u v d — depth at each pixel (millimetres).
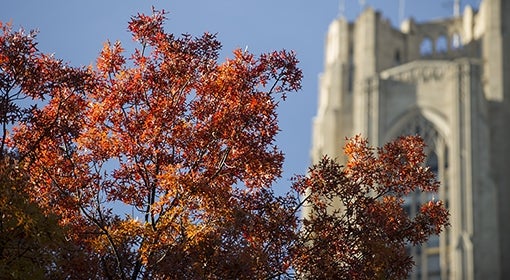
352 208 44812
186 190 42406
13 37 43000
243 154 44344
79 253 41281
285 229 43219
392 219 44656
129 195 43938
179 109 44531
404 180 45938
